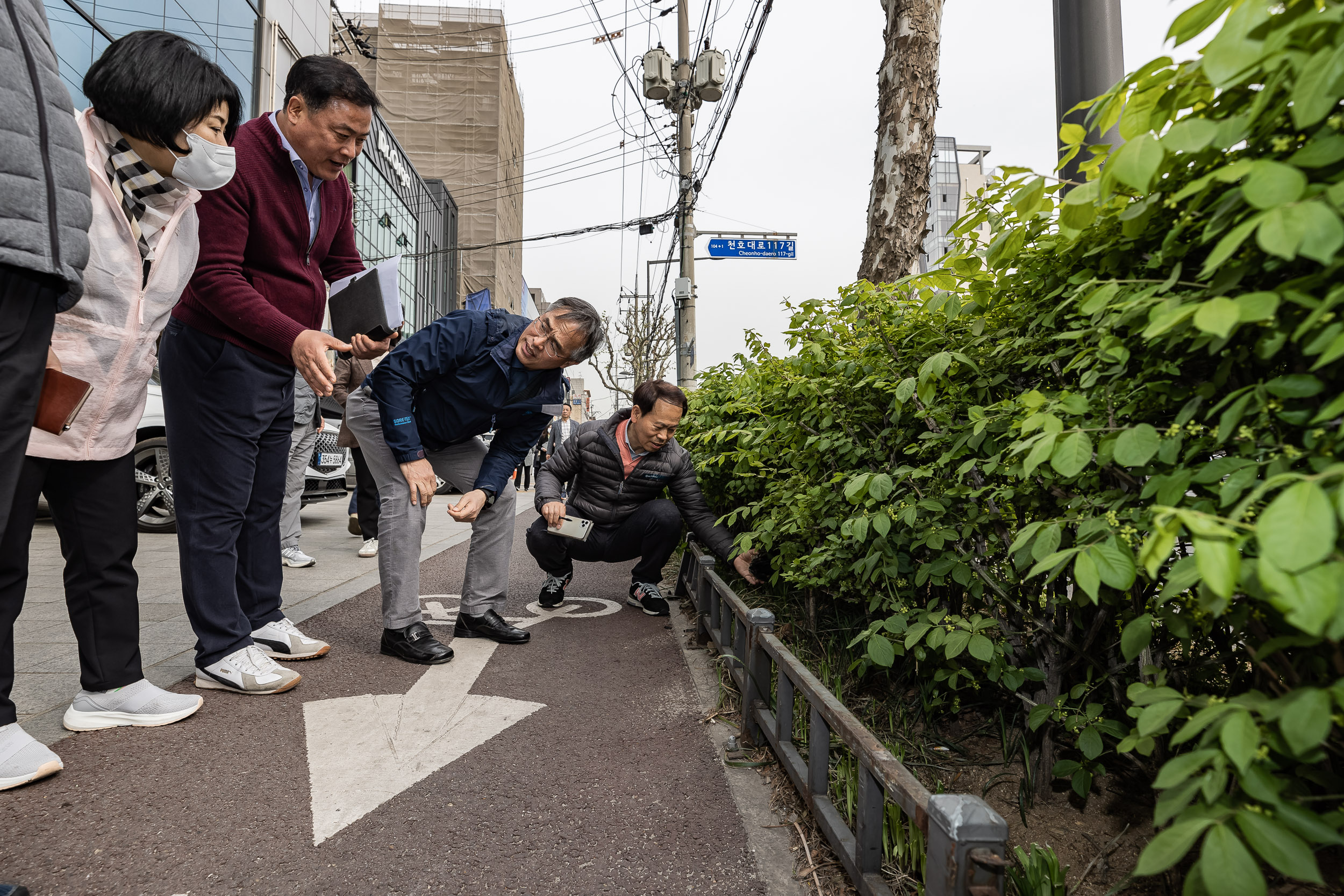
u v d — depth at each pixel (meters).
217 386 2.61
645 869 1.66
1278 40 0.71
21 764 1.92
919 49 4.55
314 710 2.56
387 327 2.76
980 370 1.77
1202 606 0.83
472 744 2.34
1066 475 1.05
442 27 56.25
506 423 3.47
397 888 1.57
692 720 2.58
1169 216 1.09
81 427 2.06
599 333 3.18
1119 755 1.87
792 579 2.70
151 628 3.48
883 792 1.46
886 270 4.66
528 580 5.34
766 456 3.07
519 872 1.64
